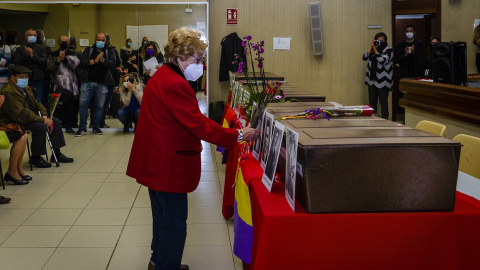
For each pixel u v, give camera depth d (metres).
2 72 7.98
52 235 3.90
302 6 9.60
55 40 9.04
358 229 2.01
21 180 5.42
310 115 2.73
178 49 2.65
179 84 2.58
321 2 9.64
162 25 9.02
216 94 9.75
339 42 9.73
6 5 8.89
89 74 8.47
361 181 2.00
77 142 7.93
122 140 8.12
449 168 2.01
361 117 2.75
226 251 3.58
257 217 2.23
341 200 2.01
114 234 3.93
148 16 8.99
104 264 3.37
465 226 2.04
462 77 4.67
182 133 2.65
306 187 2.00
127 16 9.00
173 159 2.64
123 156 6.90
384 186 2.01
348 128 2.31
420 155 2.00
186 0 8.92
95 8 8.96
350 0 9.65
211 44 9.62
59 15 8.98
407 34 9.20
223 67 9.50
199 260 3.42
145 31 9.02
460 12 6.95
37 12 8.98
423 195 2.02
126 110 8.70
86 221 4.23
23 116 5.68
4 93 5.65
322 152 1.97
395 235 2.02
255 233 2.29
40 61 8.41
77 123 9.31
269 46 9.66
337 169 1.98
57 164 6.25
